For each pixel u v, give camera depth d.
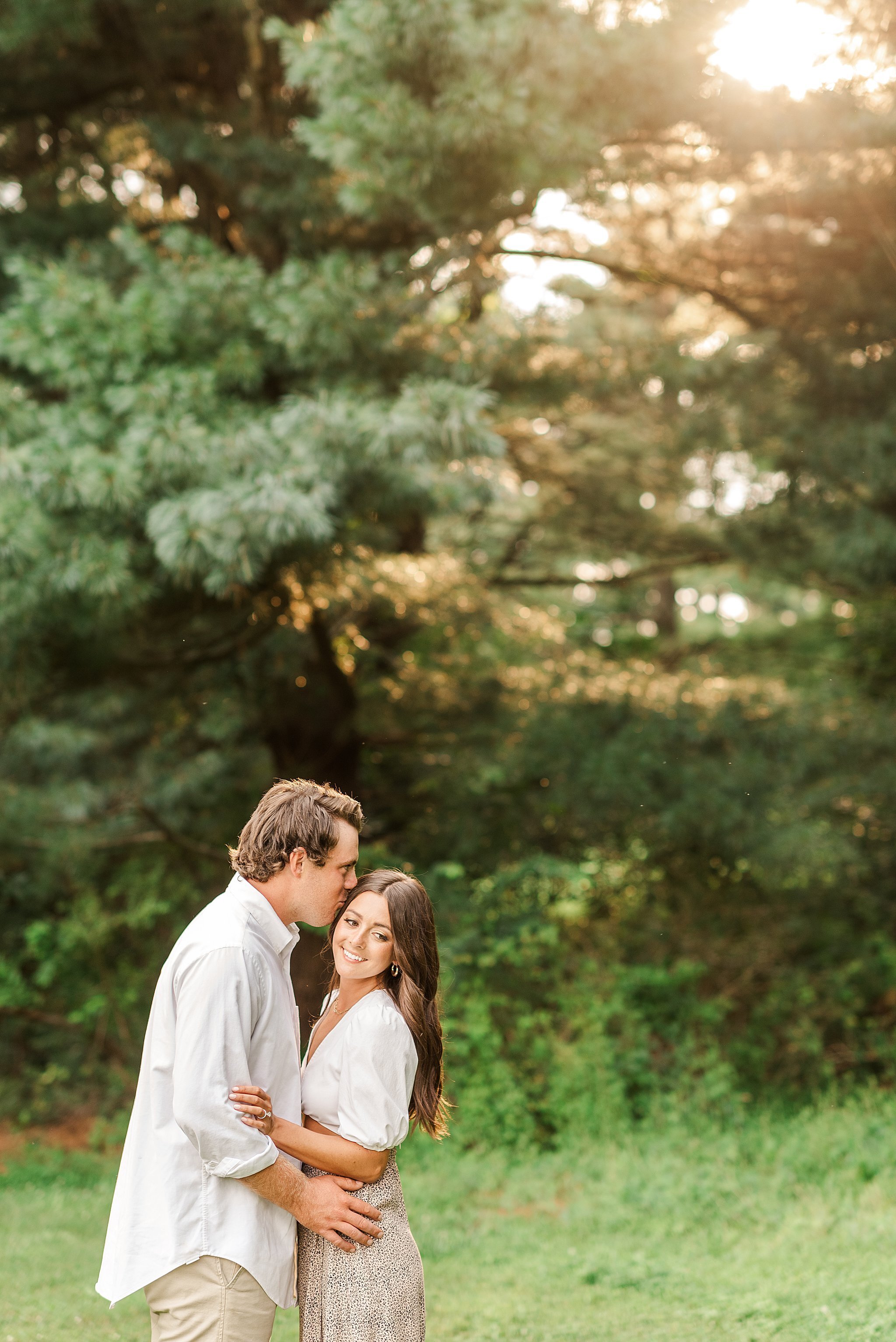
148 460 5.85
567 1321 4.41
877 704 10.14
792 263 8.42
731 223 8.27
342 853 2.68
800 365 8.31
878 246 7.71
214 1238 2.46
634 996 8.35
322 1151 2.55
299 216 7.51
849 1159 6.31
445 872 8.55
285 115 8.20
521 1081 7.85
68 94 8.12
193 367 6.38
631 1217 5.91
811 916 9.46
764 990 9.17
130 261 6.82
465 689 10.03
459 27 5.43
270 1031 2.58
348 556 7.43
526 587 13.08
